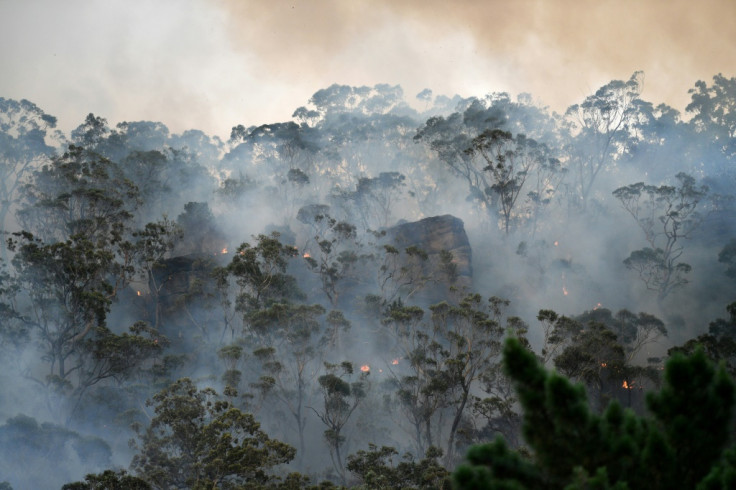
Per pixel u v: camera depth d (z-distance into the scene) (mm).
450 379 68188
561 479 10672
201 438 49312
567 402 10633
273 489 46562
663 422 11055
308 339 74000
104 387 70250
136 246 90750
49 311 71438
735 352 66188
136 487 46125
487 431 64938
